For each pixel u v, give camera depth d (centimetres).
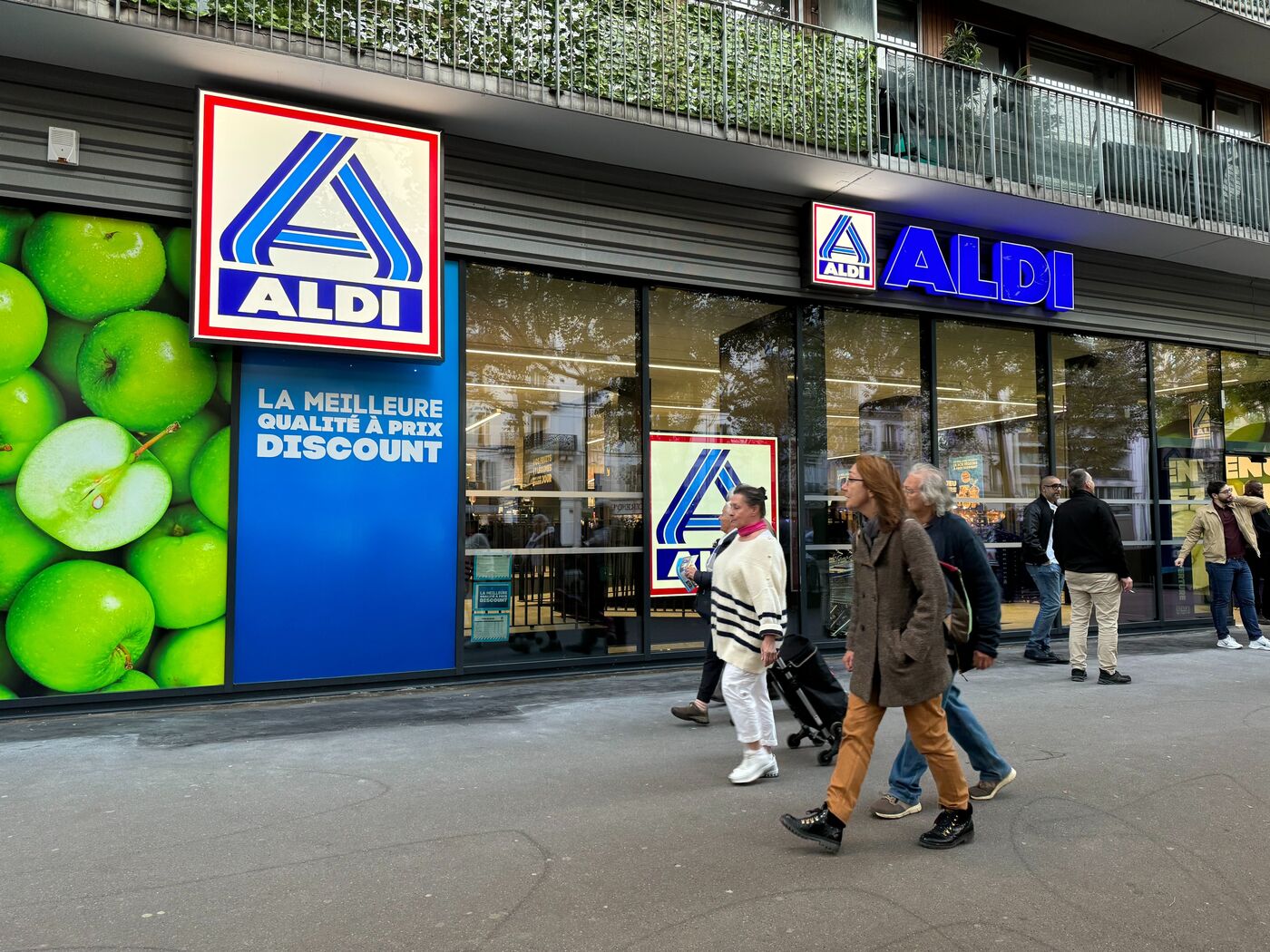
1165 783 498
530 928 318
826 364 1030
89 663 689
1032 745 583
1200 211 1145
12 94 685
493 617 835
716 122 864
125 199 710
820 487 1012
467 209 837
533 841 407
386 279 777
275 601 748
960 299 1087
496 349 858
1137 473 1240
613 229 903
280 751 573
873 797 478
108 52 684
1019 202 1027
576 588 877
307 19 704
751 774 500
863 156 961
